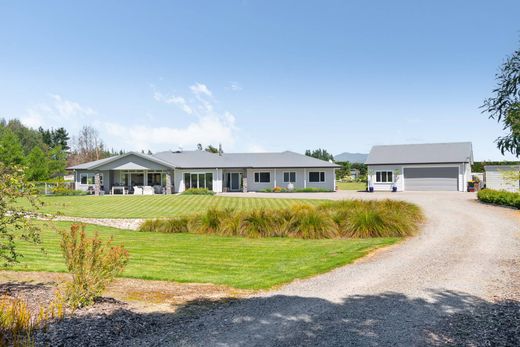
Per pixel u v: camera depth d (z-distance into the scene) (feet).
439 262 29.71
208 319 17.54
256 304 19.93
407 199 86.33
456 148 125.39
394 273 26.55
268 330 16.16
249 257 33.76
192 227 51.26
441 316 17.76
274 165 132.26
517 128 13.89
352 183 211.00
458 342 14.85
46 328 15.33
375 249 36.06
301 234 45.32
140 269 29.12
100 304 19.11
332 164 132.36
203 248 38.63
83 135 231.91
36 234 22.43
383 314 18.11
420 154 125.90
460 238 40.24
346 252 34.78
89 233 49.73
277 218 48.11
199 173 130.93
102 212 74.69
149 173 131.95
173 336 15.43
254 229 47.19
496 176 99.35
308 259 32.14
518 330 15.98
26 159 166.50
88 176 132.46
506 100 14.42
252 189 135.54
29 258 32.76
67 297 18.75
